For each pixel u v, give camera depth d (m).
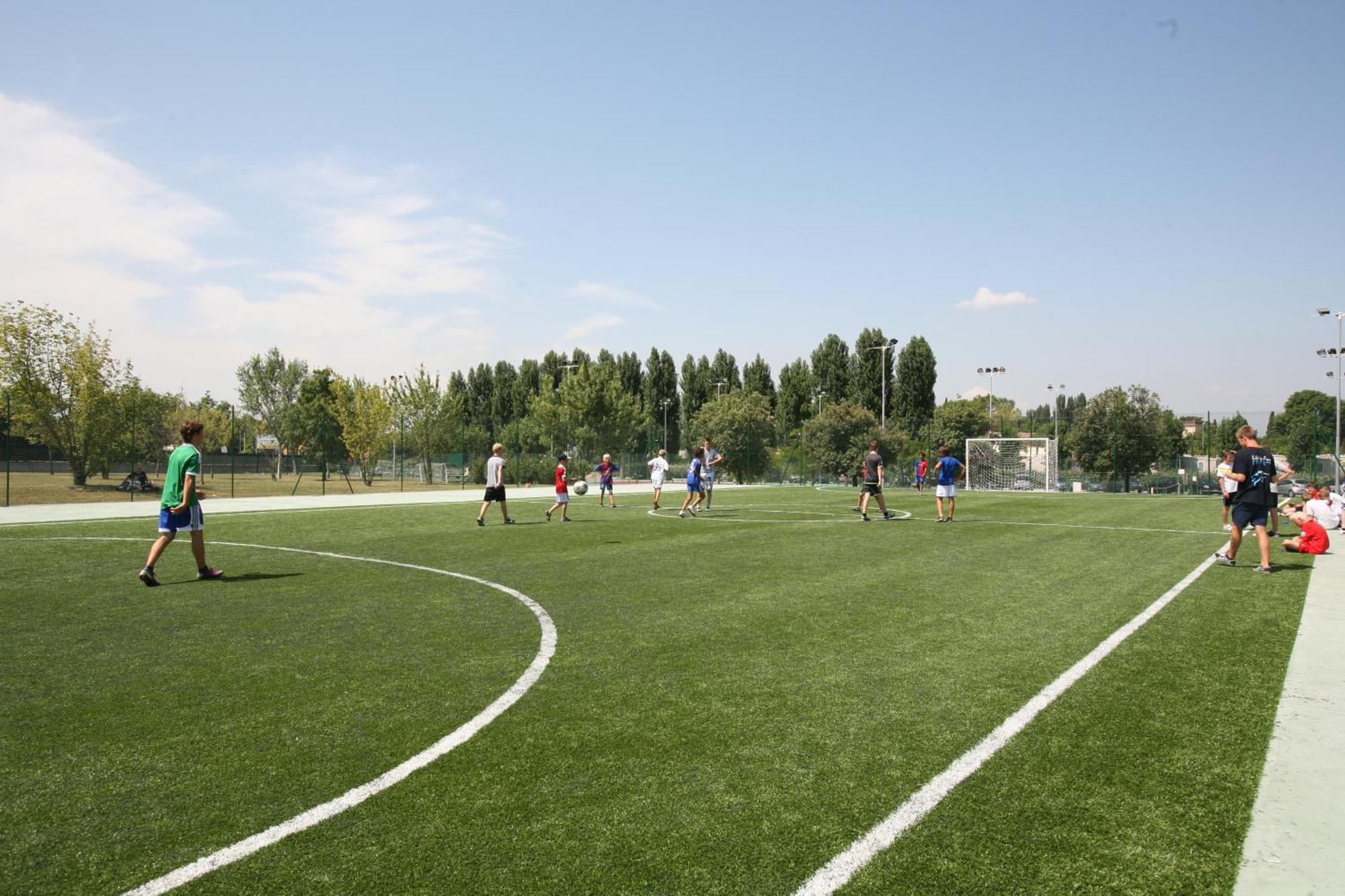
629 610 8.37
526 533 16.61
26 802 3.81
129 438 35.41
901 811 3.66
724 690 5.56
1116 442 43.91
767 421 59.62
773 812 3.66
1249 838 3.41
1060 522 19.70
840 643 6.91
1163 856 3.27
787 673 5.98
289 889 3.02
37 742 4.59
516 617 8.03
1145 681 5.75
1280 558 12.58
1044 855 3.27
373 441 62.97
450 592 9.51
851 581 10.27
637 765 4.22
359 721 4.94
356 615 8.13
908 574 10.90
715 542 14.85
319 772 4.14
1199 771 4.13
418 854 3.28
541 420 61.09
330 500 28.91
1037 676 5.89
